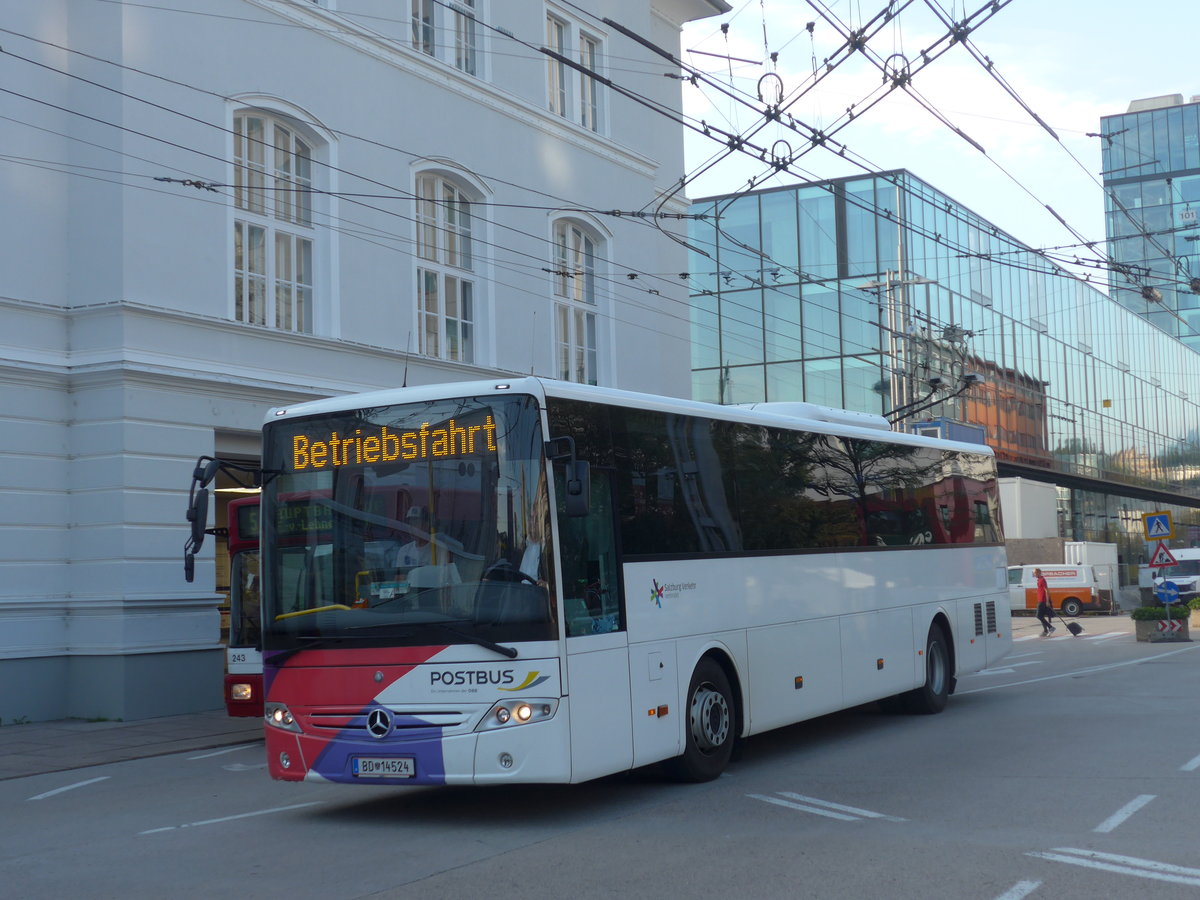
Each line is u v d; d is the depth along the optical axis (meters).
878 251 41.78
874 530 14.23
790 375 42.84
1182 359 73.38
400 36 21.81
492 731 8.64
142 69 17.33
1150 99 81.50
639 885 7.11
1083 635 34.25
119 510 16.64
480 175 23.31
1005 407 49.03
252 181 19.14
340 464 9.37
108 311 16.84
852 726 14.51
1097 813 8.79
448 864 7.84
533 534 8.82
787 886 6.96
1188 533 74.62
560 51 26.30
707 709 10.62
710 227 44.31
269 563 9.48
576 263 26.22
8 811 10.63
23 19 16.84
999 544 17.92
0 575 16.20
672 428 10.74
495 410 9.01
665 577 10.23
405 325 21.53
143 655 16.75
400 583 9.01
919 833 8.29
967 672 16.39
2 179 16.53
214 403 17.97
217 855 8.42
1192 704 15.60
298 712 9.20
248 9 18.95
